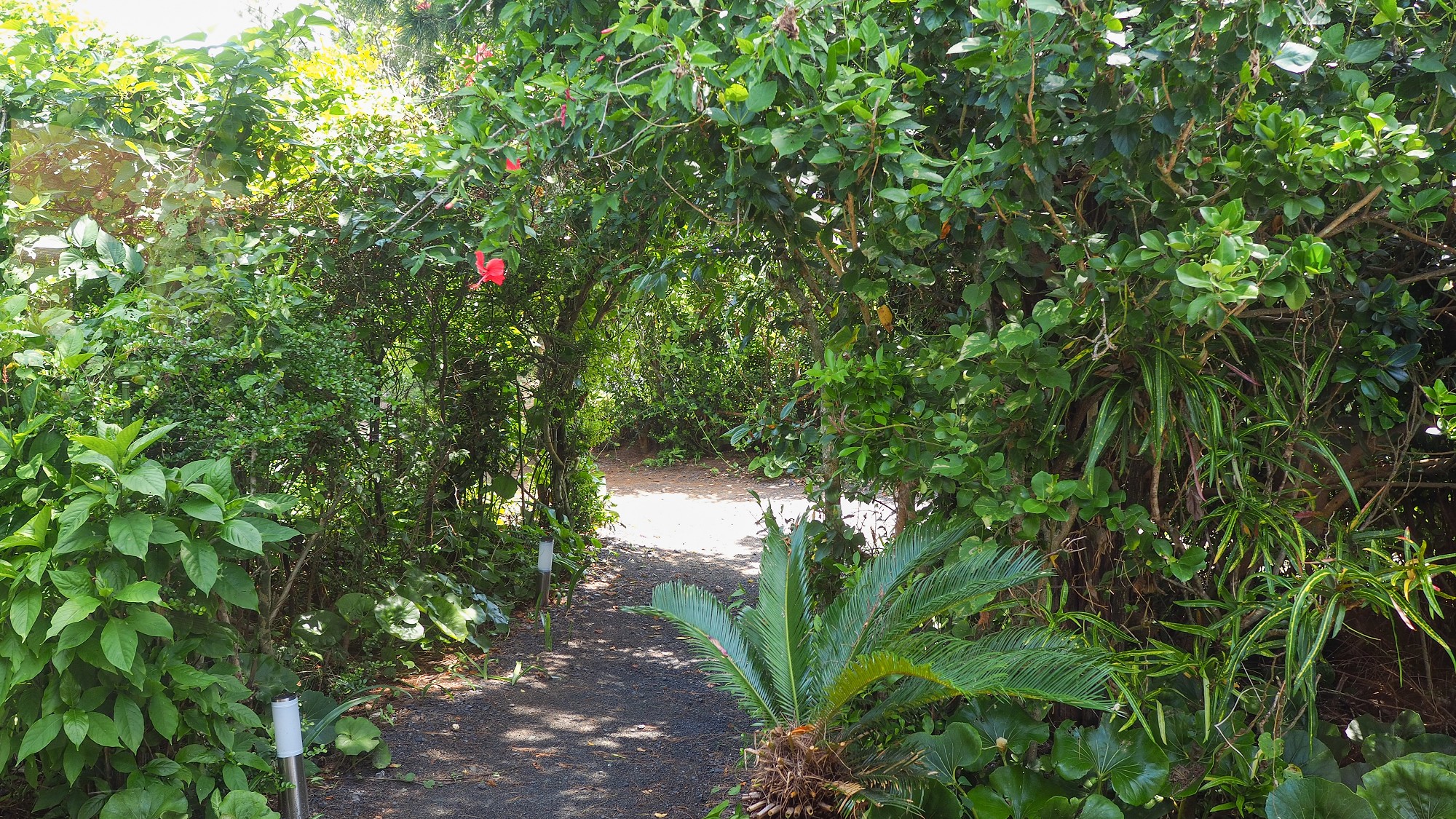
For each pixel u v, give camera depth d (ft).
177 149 12.69
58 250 11.27
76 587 8.89
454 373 19.71
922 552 9.23
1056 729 9.21
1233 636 8.46
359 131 15.43
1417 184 8.09
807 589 10.21
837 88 7.77
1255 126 7.14
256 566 13.85
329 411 12.40
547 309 20.34
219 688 10.43
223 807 9.77
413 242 15.20
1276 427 8.87
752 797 8.57
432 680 15.89
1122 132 7.24
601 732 14.03
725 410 39.68
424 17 25.59
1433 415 8.96
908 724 10.14
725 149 8.79
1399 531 8.70
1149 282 7.91
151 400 10.77
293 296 12.45
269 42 13.08
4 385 9.89
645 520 31.09
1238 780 8.08
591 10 10.17
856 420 9.39
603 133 9.98
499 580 20.27
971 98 8.39
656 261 13.25
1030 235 8.12
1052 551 9.17
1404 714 9.15
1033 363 8.05
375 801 11.66
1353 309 8.83
